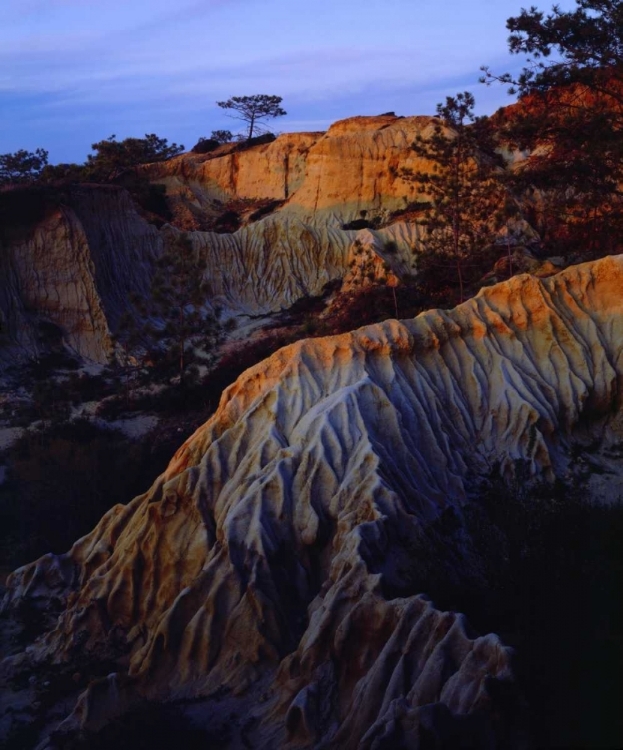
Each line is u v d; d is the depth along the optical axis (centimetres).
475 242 3897
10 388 4284
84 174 7425
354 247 5450
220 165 8425
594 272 2081
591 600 1245
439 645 1202
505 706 1089
